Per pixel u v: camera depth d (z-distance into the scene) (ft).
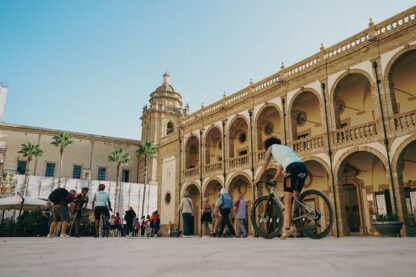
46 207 66.08
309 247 11.53
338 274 4.89
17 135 182.19
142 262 6.79
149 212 178.50
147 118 205.16
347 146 64.44
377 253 8.38
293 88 78.23
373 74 62.54
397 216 52.03
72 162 191.42
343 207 63.31
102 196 46.65
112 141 204.95
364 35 65.67
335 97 69.26
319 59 74.28
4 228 79.92
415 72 67.21
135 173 207.21
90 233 85.35
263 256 8.02
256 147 85.15
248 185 96.99
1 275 4.76
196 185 104.94
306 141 72.90
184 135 116.26
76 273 5.08
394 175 56.34
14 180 149.79
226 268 5.79
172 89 212.64
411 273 4.91
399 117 57.82
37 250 10.78
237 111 93.86
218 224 54.85
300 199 23.30
